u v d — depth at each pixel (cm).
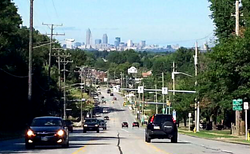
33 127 2539
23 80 6141
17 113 5906
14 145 2955
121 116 15362
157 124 3331
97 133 5712
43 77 7050
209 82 5166
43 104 6994
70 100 10475
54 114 8538
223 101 4828
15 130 5797
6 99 5512
